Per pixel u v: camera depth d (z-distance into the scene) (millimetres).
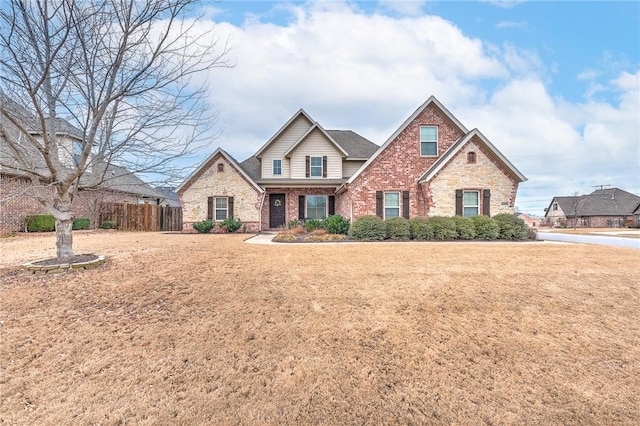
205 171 19438
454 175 15859
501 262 8172
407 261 8273
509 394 2885
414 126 17125
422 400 2799
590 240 15148
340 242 12883
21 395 2805
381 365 3350
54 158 7043
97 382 3014
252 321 4438
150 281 6234
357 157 21781
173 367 3287
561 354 3604
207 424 2473
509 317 4617
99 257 7941
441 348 3721
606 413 2658
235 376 3137
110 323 4348
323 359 3457
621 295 5586
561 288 5934
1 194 14633
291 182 20281
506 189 15961
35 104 5477
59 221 7414
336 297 5406
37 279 6273
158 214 21531
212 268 7355
